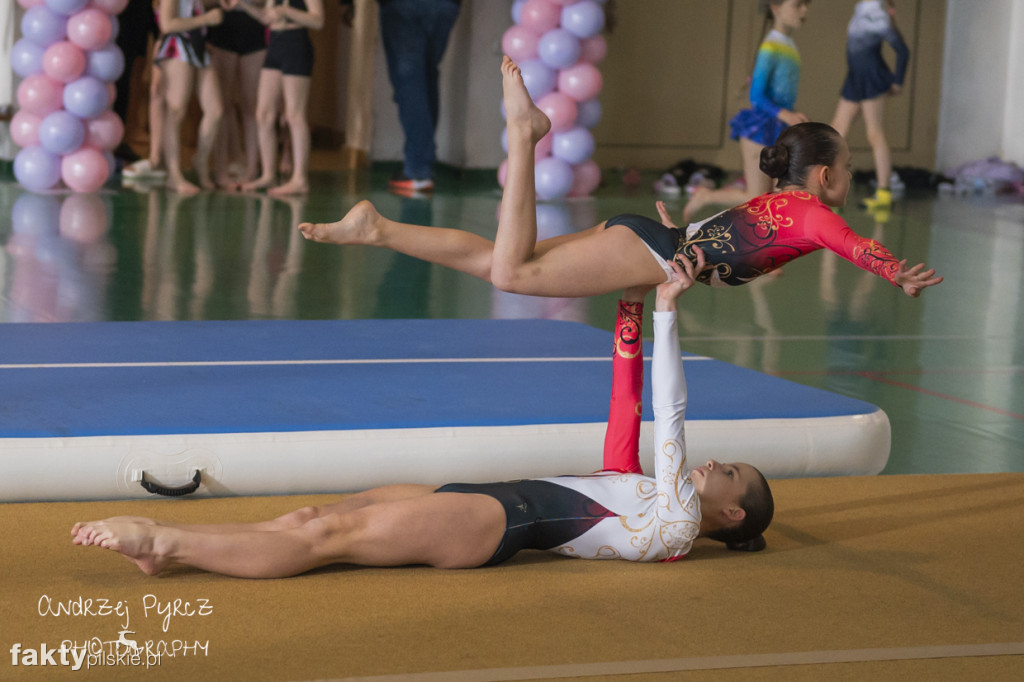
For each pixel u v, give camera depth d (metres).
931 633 4.13
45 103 15.19
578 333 8.39
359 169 21.45
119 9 15.45
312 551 4.37
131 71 19.08
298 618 4.01
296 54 16.59
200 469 5.21
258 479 5.30
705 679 3.69
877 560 4.91
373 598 4.23
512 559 4.77
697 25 23.34
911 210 18.72
